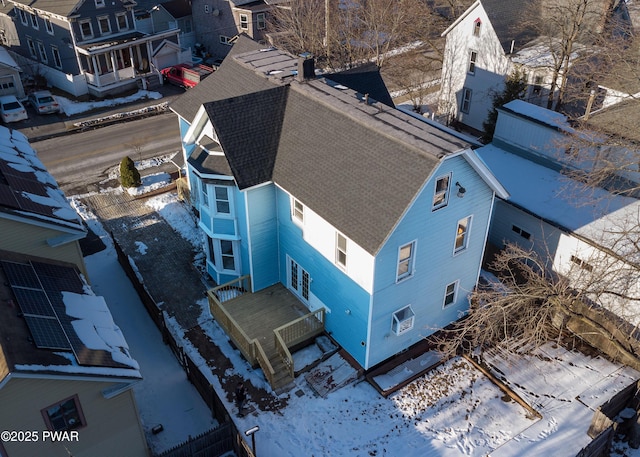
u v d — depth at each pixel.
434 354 20.75
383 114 19.67
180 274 24.78
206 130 22.16
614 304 20.97
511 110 27.42
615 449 17.55
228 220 21.75
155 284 24.17
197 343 21.22
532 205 23.42
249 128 20.92
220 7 50.06
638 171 21.94
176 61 47.31
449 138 17.66
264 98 21.69
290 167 20.06
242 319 21.56
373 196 17.33
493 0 34.53
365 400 18.92
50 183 20.47
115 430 15.21
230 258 23.16
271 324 21.33
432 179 17.02
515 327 21.50
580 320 20.66
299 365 19.95
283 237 21.89
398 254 17.62
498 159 27.45
